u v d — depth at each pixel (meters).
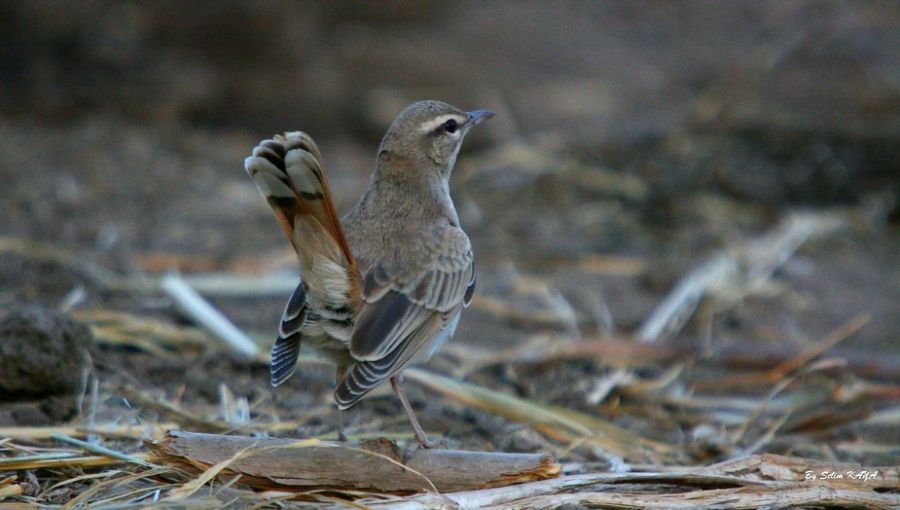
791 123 19.34
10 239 14.27
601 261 15.81
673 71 24.22
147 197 16.95
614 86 23.53
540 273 15.39
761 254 15.95
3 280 12.82
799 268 15.80
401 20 25.03
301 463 7.78
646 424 10.92
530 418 10.42
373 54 23.12
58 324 9.49
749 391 12.07
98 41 20.81
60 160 17.86
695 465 9.73
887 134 18.67
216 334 11.88
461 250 9.05
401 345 8.36
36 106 20.19
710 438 10.20
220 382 10.64
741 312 14.24
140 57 21.17
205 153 19.58
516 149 19.48
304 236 7.88
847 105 21.70
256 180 7.82
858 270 15.90
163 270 14.17
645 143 19.22
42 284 12.93
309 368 11.32
